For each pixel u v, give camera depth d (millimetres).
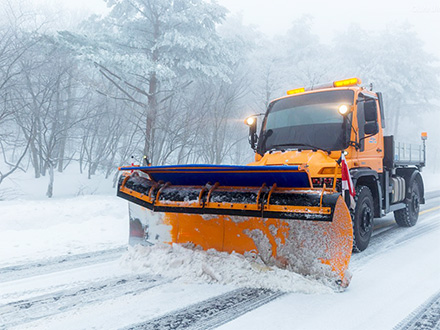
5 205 7938
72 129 20250
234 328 2535
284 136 5117
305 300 3043
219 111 18562
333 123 4758
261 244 3684
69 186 18953
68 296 3205
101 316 2768
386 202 5641
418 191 7504
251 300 3053
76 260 4516
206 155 19719
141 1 15195
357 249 4711
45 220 6852
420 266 4137
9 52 14273
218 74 16141
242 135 23484
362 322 2621
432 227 6961
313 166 4176
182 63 15094
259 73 24375
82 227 6637
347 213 3154
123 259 4230
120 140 24344
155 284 3496
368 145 5160
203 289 3328
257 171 3277
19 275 3867
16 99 14758
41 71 15086
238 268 3523
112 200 9352
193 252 3861
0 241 5469
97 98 18141
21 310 2896
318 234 3357
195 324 2607
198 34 15688
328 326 2555
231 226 3891
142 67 13477
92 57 12781
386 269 4008
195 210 3635
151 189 4016
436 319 2674
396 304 2961
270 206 3244
